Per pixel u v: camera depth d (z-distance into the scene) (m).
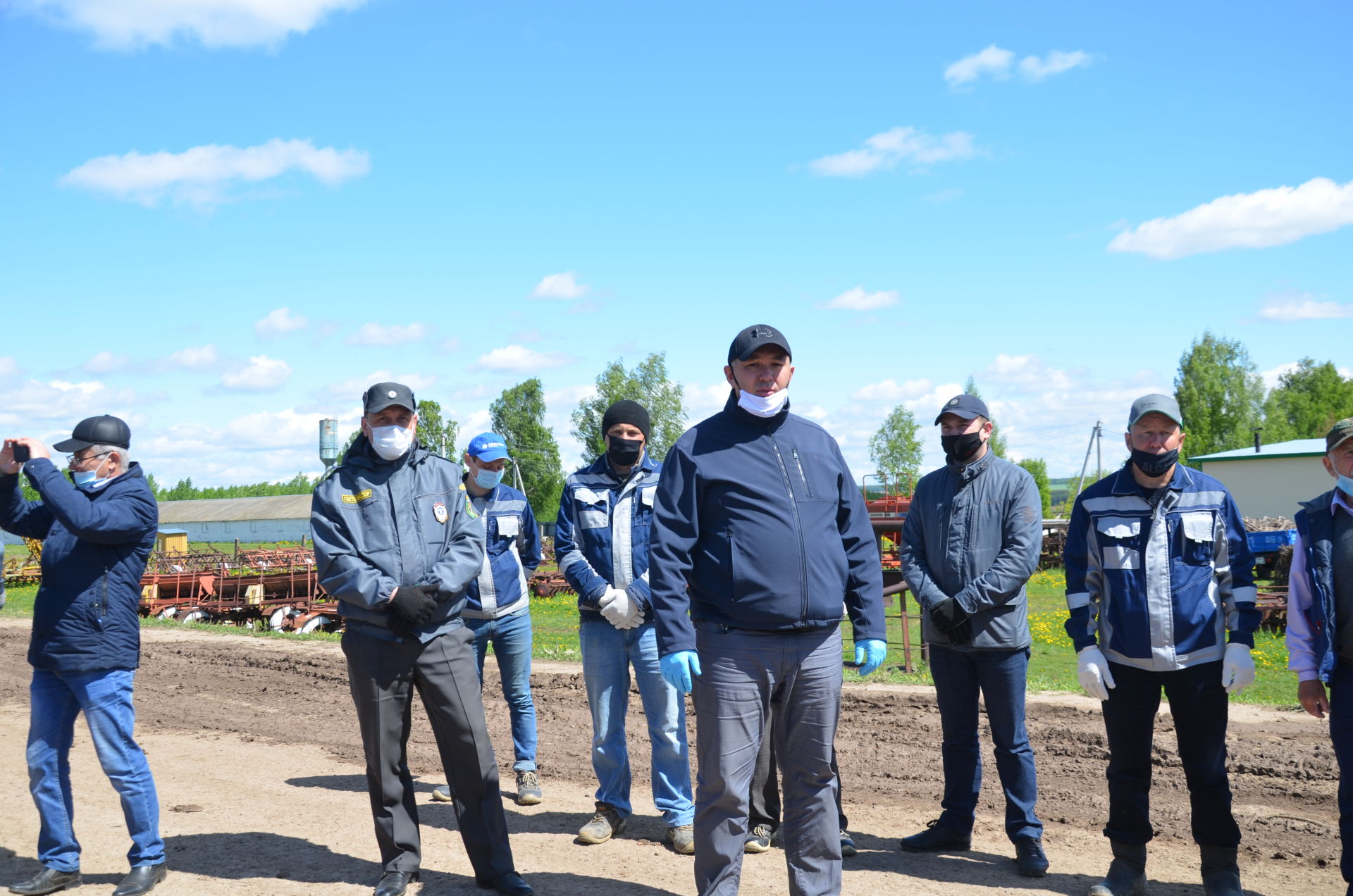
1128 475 4.32
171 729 8.37
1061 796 5.98
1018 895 4.27
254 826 5.35
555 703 9.29
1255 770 6.43
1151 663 4.13
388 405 4.09
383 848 4.19
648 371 72.75
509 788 6.35
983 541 4.74
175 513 95.06
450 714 4.16
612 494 5.17
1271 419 68.75
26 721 8.54
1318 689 3.81
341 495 4.16
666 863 4.73
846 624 15.74
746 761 3.61
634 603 4.88
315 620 16.61
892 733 7.78
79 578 4.21
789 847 3.72
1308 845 5.00
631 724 8.20
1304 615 3.86
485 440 5.96
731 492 3.59
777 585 3.51
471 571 4.23
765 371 3.63
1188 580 4.13
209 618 18.48
